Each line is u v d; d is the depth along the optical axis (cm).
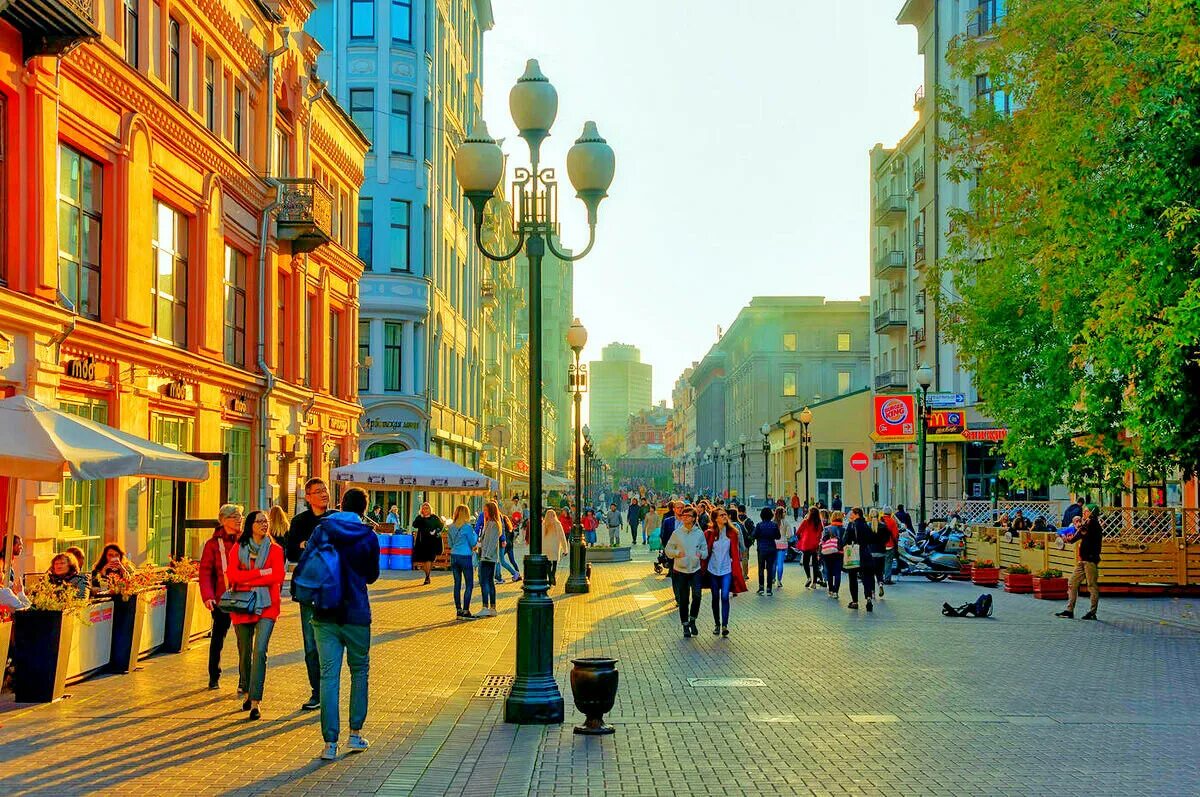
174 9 2088
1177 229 1579
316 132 3133
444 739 951
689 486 15412
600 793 781
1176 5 1507
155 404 1980
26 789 765
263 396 2595
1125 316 1628
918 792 784
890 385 6022
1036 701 1156
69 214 1695
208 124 2306
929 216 5325
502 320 7362
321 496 1065
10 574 1261
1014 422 2419
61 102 1620
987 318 2588
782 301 9519
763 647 1599
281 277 2891
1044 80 1945
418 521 2842
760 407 9419
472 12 5909
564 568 3562
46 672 1088
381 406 4269
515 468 7412
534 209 1118
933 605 2286
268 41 2661
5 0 1374
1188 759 888
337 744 889
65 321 1566
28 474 1171
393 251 4372
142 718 1019
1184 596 2453
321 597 867
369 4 4372
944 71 5069
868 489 6400
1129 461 2033
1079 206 1748
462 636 1700
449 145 5091
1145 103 1645
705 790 789
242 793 761
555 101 1112
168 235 2098
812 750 921
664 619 1989
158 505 2028
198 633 1541
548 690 1034
